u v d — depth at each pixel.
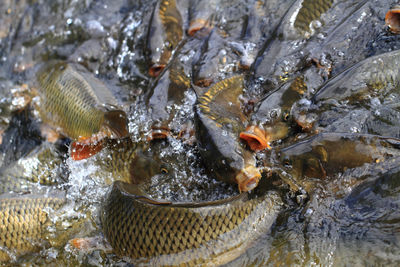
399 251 2.97
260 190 3.10
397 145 3.05
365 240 3.01
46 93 3.46
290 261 3.01
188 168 3.18
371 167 3.05
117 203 3.08
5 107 3.53
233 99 3.22
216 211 3.02
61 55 3.67
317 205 3.08
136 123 3.25
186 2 3.58
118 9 3.75
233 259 3.03
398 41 3.27
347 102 3.17
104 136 3.28
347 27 3.33
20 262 3.21
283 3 3.48
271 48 3.30
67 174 3.31
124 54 3.57
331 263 3.00
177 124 3.22
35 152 3.39
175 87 3.29
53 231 3.20
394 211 3.01
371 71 3.17
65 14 3.79
